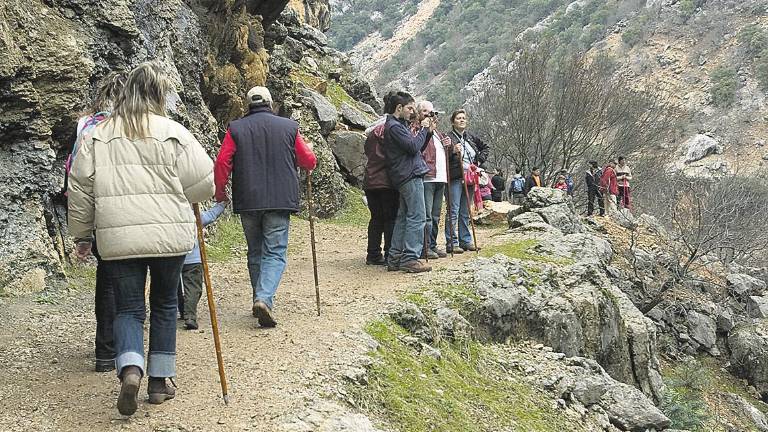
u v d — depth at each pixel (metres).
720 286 21.67
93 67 9.16
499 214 15.28
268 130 6.95
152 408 4.90
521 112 31.22
